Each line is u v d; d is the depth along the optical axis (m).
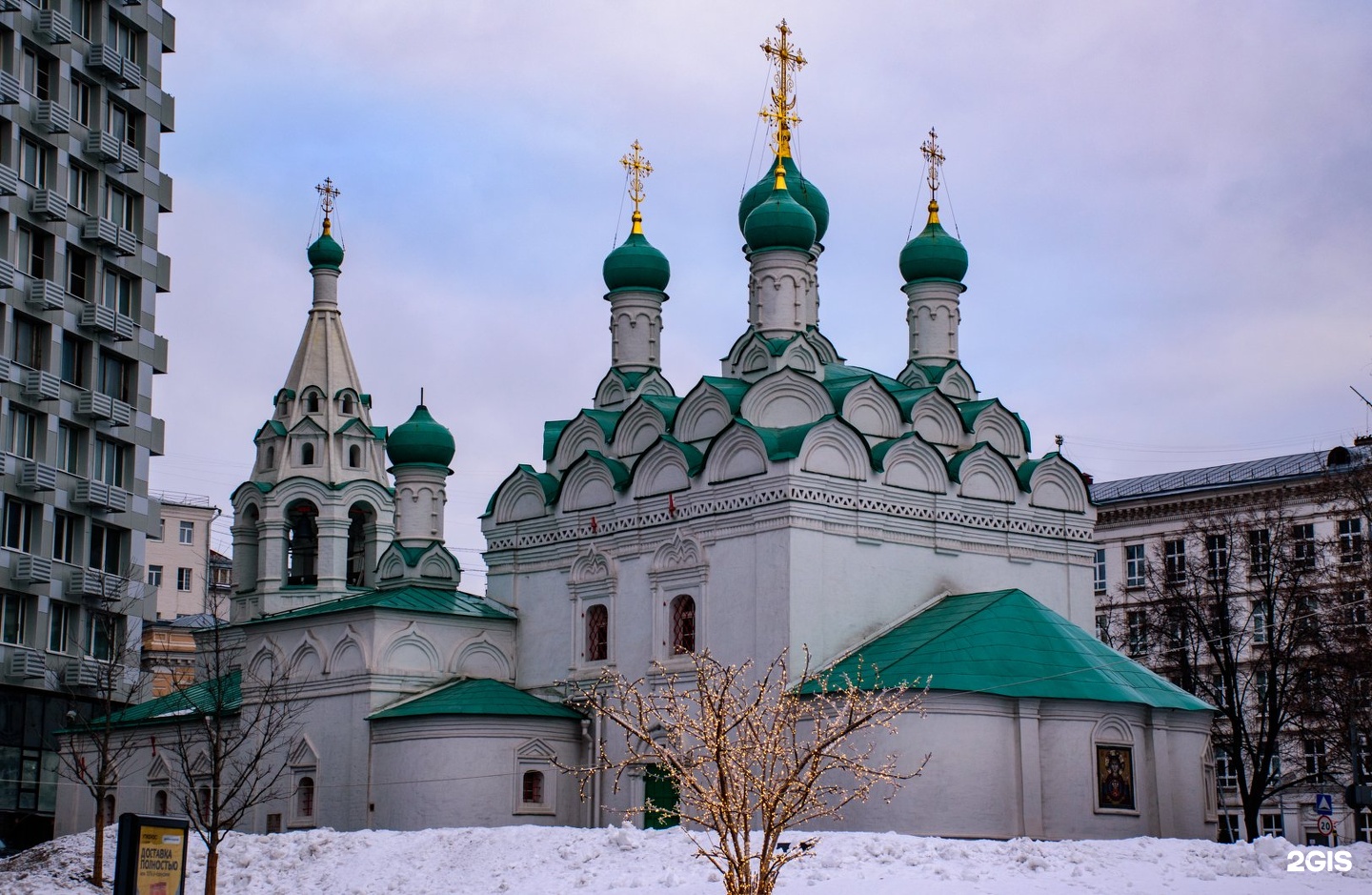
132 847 34.19
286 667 63.06
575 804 59.16
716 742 32.94
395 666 60.81
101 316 61.62
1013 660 51.44
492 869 45.50
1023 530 60.06
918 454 57.88
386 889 46.41
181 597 115.44
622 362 66.69
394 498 71.94
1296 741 69.19
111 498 62.00
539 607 62.66
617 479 60.34
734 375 62.12
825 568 54.88
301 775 61.66
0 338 57.97
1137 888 37.16
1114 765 51.66
